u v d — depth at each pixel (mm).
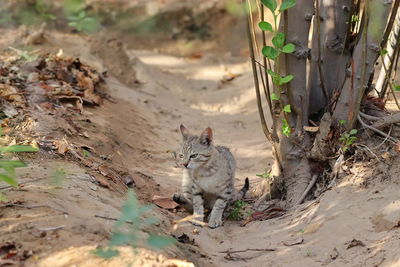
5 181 8164
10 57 15250
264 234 9773
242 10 10047
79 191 9227
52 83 13844
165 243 7023
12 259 7051
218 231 10117
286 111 10125
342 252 8562
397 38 10750
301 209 10164
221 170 10750
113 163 11789
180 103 17484
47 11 21547
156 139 14289
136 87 17547
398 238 8328
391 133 10336
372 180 9688
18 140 10672
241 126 15938
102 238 7773
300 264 8555
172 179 12281
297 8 10172
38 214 8016
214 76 20062
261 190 11609
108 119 13719
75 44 17953
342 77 10953
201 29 23547
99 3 23719
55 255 7215
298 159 10820
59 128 11766
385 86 11250
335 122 10500
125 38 23219
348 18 10758
